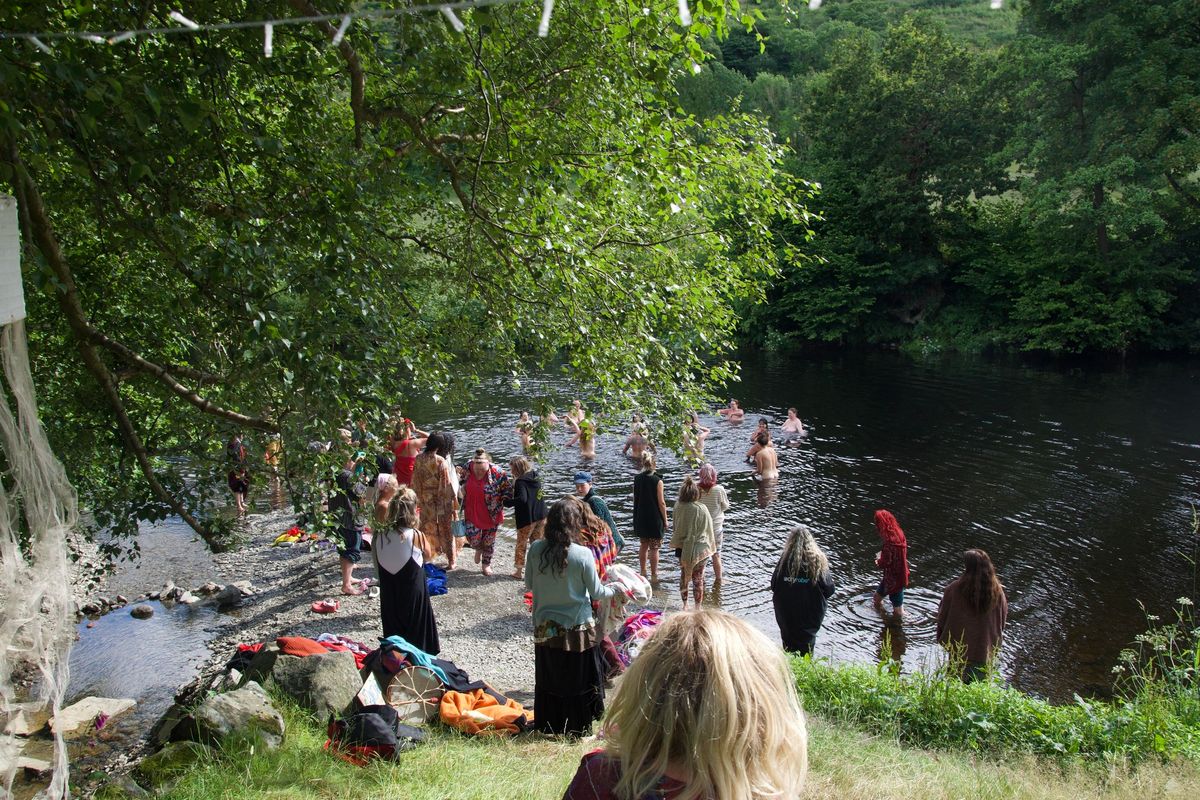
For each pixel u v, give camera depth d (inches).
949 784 211.3
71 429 271.1
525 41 283.1
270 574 470.6
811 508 611.8
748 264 375.2
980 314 1572.3
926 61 1539.1
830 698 278.8
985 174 1494.8
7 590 181.2
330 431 223.0
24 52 170.9
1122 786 216.7
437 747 235.3
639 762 60.6
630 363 287.1
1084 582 470.9
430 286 358.3
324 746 224.4
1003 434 855.1
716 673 60.8
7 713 211.3
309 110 286.0
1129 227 1213.1
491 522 458.6
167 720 271.3
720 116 357.1
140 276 285.9
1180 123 1181.1
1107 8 1219.2
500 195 307.0
